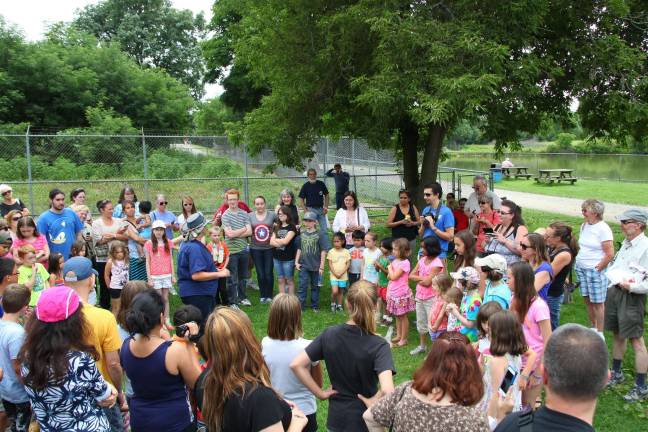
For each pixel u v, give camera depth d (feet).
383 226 54.54
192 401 12.04
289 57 38.86
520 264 15.76
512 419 7.39
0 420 14.23
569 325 7.41
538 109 42.65
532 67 32.83
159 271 26.18
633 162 125.29
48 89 100.78
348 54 37.09
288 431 9.12
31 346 10.50
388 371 10.96
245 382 8.80
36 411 10.76
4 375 13.21
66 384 10.45
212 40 96.94
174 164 61.21
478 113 33.22
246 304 30.45
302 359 11.84
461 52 31.60
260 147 43.93
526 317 15.65
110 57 113.39
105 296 28.48
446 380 8.80
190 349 11.60
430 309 22.67
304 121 41.19
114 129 90.22
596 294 22.50
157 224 25.85
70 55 109.19
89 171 61.87
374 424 9.73
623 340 19.47
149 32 174.60
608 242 21.99
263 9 39.99
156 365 11.03
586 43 37.35
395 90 31.24
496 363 12.71
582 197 78.74
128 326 10.87
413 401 9.02
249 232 29.76
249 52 42.19
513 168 118.62
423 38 31.48
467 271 18.70
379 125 39.55
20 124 92.58
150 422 11.16
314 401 13.05
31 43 103.45
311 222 29.32
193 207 31.99
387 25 31.65
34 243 24.82
